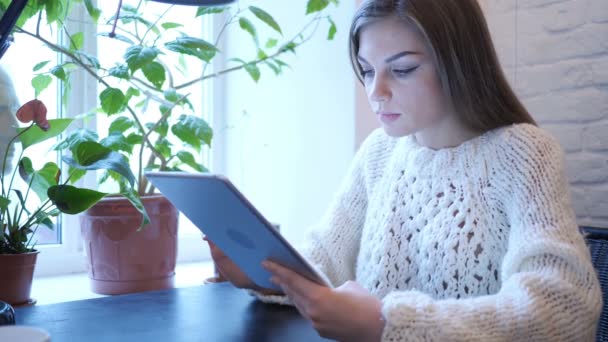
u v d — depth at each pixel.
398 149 1.00
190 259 1.91
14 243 1.17
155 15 1.72
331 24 1.48
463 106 0.82
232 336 0.73
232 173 2.00
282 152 1.78
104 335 0.72
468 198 0.85
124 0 1.73
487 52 0.83
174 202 0.77
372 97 0.82
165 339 0.71
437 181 0.89
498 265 0.82
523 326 0.64
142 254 1.33
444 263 0.84
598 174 1.32
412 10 0.76
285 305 0.88
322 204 1.64
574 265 0.69
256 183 1.89
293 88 1.73
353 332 0.65
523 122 0.87
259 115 1.87
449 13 0.78
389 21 0.78
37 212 1.22
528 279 0.68
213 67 1.98
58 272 1.68
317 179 1.65
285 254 0.63
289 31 1.74
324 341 0.71
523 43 1.45
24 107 1.06
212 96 1.99
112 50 1.74
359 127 1.53
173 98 1.42
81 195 1.12
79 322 0.78
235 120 1.98
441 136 0.91
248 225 0.62
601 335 0.98
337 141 1.58
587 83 1.33
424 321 0.63
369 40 0.81
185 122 1.40
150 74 1.23
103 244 1.31
